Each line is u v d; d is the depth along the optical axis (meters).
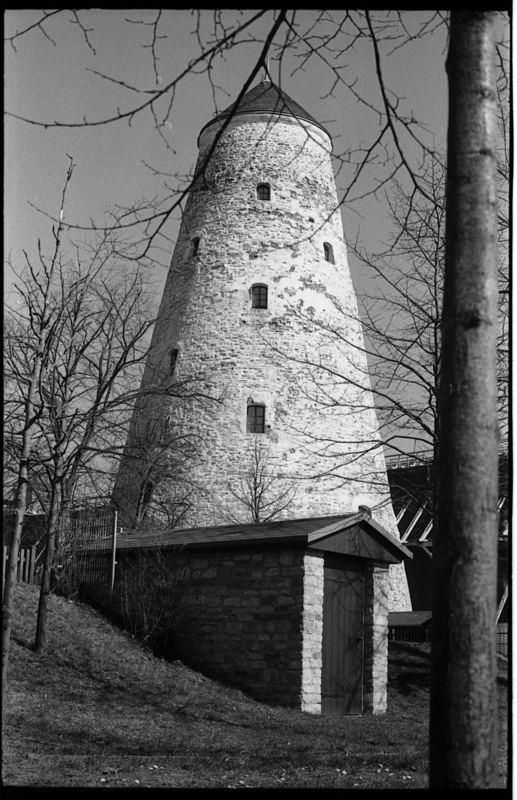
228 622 15.73
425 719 15.44
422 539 34.66
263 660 15.12
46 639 14.80
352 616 16.20
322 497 29.88
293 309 31.52
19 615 15.62
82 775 8.25
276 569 15.30
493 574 4.70
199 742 10.58
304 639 14.73
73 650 14.84
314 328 31.53
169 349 32.06
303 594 14.87
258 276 31.70
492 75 5.09
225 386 30.58
